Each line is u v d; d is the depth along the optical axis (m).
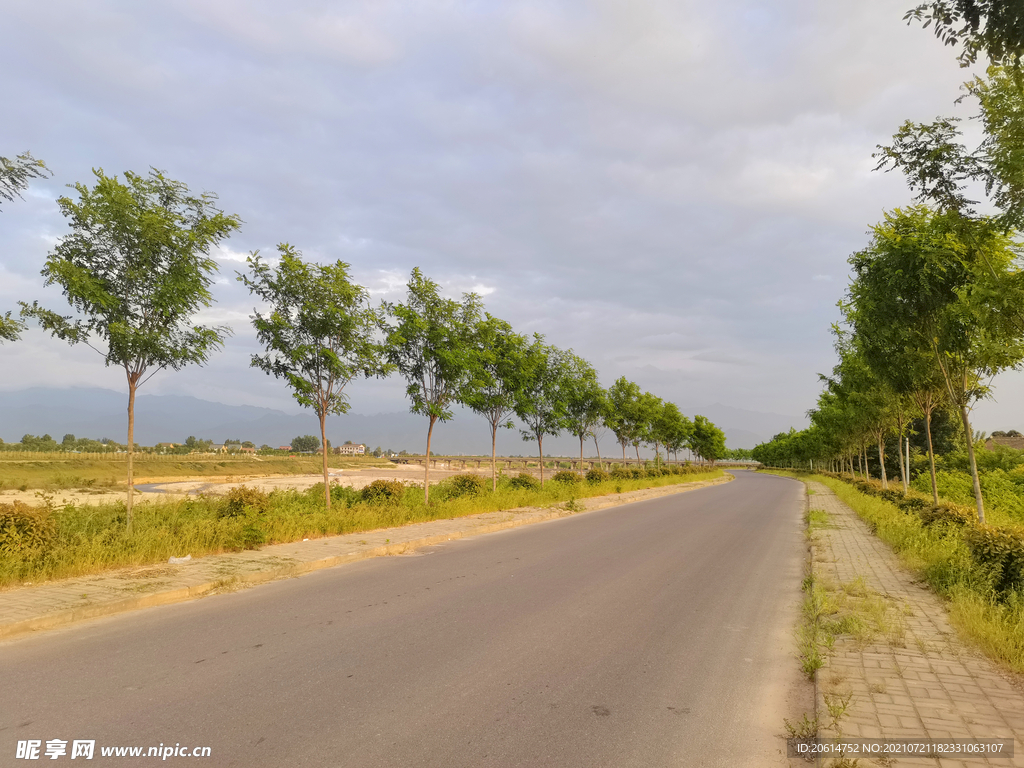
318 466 86.00
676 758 3.63
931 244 9.16
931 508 12.84
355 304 14.75
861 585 8.25
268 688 4.52
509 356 21.27
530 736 3.85
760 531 15.80
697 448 66.75
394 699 4.38
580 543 12.78
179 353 10.77
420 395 17.44
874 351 13.33
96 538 8.90
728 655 5.71
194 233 10.81
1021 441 45.28
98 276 10.27
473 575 9.12
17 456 46.84
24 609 6.23
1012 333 6.50
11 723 3.86
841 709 4.09
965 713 4.15
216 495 15.72
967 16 3.99
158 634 5.87
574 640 5.98
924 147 5.53
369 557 10.66
